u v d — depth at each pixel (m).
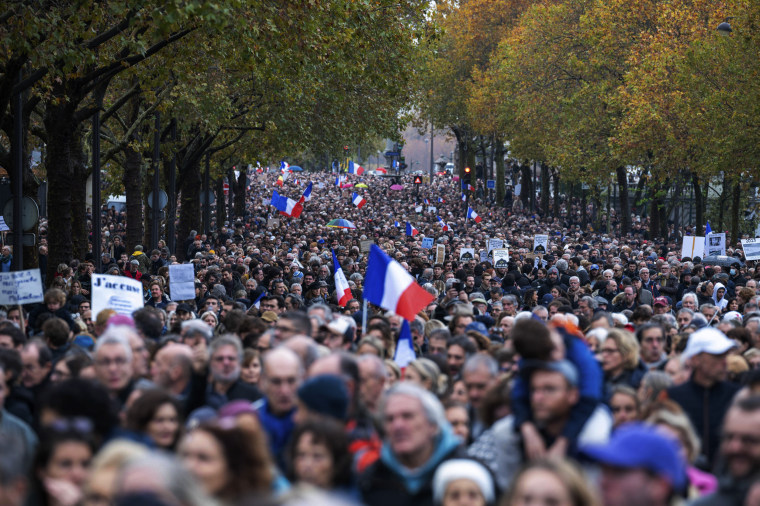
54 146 41.41
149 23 34.38
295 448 10.20
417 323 23.67
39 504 10.27
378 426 11.46
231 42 40.16
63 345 19.89
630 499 8.07
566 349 11.26
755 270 49.56
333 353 12.46
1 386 13.48
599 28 94.94
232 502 9.20
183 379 14.83
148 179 79.62
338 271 31.00
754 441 9.37
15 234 36.78
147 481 6.84
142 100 56.84
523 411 10.95
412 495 10.44
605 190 140.75
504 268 51.19
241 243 82.44
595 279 46.25
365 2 43.75
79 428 10.48
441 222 115.38
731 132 72.81
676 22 83.88
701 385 14.65
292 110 70.81
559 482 7.77
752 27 68.06
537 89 109.38
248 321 20.80
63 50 31.80
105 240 87.19
